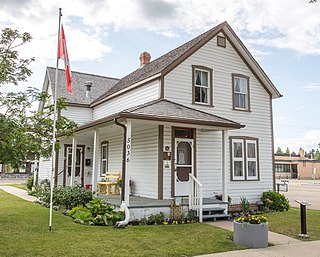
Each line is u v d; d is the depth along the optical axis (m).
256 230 7.30
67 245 6.70
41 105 18.19
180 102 12.66
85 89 20.72
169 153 11.84
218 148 13.25
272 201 13.75
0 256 5.84
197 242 7.43
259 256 6.51
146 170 12.25
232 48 14.52
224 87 14.02
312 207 15.54
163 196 11.49
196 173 12.51
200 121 10.65
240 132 14.20
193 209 10.52
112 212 9.56
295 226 9.80
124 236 7.71
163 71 12.32
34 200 15.09
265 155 14.84
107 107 17.11
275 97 15.52
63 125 12.09
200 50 13.52
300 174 59.81
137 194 12.59
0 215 10.30
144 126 12.56
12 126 7.41
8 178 42.59
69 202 11.56
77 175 18.67
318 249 7.15
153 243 7.17
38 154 9.46
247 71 14.88
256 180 14.31
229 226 9.47
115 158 15.15
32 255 5.95
